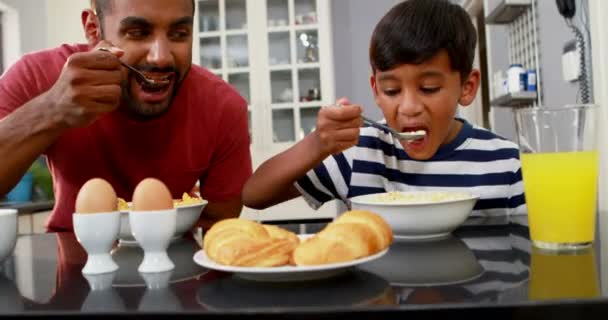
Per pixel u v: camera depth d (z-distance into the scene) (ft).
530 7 6.81
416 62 2.82
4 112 3.63
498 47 8.66
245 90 10.85
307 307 1.15
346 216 1.58
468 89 3.26
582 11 5.10
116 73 2.90
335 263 1.38
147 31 3.06
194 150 3.98
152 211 1.63
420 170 3.49
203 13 10.89
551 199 1.73
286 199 3.50
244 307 1.19
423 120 2.96
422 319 1.10
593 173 1.74
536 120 1.75
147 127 3.74
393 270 1.54
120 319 1.16
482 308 1.09
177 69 3.28
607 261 1.52
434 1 3.10
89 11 3.56
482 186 3.42
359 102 11.42
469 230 2.26
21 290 1.45
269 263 1.39
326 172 3.54
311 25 10.59
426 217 1.99
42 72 3.81
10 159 3.03
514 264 1.55
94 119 2.93
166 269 1.66
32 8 10.27
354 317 1.11
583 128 1.71
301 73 10.73
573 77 5.28
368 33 11.40
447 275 1.45
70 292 1.42
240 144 4.21
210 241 1.53
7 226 1.83
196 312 1.14
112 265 1.69
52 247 2.24
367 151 3.56
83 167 3.78
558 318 1.09
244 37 10.79
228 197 4.10
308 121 10.76
